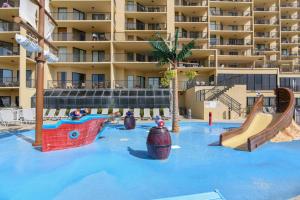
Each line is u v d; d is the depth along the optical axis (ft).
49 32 39.83
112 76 109.60
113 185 19.43
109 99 94.43
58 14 112.57
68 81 112.78
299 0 191.42
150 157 29.09
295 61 176.24
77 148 34.55
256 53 175.52
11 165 25.05
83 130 36.52
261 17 184.34
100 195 17.39
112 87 108.27
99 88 104.73
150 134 28.43
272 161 27.27
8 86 94.84
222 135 37.99
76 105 93.45
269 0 179.63
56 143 33.17
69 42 108.06
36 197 17.11
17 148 34.06
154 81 128.77
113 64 111.14
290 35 189.26
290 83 137.49
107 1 108.47
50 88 103.55
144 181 20.40
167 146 27.99
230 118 85.92
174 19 134.51
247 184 19.61
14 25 102.68
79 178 21.07
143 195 17.38
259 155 30.27
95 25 113.39
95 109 90.79
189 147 35.73
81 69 118.21
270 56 180.65
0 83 95.66
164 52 53.42
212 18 159.22
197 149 34.19
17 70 106.73
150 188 18.80
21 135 46.44
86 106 93.61
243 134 42.22
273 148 34.47
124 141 40.96
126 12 119.96
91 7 114.11
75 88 103.86
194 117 95.30
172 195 17.39
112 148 34.73
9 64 104.37
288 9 183.93
